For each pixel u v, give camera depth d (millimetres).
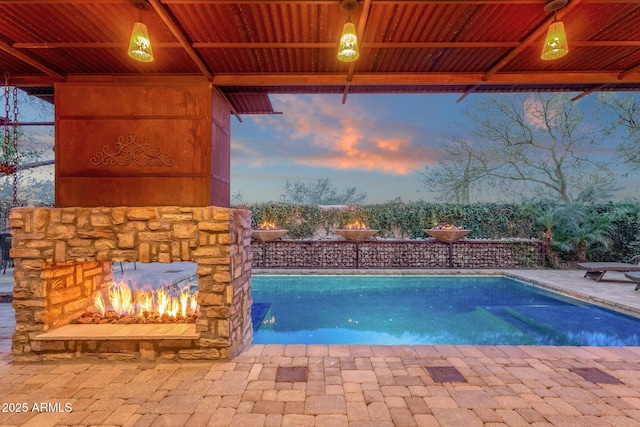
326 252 10734
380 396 2840
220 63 3768
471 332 5523
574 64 3945
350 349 3908
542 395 2869
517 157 15508
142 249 3596
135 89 3975
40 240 3582
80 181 3934
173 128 3969
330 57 3682
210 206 3914
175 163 3957
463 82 4164
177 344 3568
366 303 7293
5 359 3609
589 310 6348
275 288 8570
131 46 2562
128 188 3941
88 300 4375
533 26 3086
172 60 3672
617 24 3062
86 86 3967
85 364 3488
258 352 3811
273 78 4082
